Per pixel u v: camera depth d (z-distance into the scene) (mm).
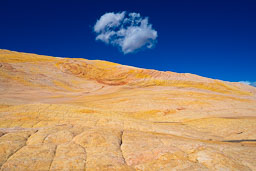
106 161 12852
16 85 58062
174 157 13844
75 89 67750
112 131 20297
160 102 46219
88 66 96750
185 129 29219
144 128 26516
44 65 85938
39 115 26828
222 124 30844
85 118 27750
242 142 21984
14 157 12570
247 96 62312
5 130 18797
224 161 13297
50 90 61188
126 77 84188
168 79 80438
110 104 44938
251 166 12844
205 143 18500
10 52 93750
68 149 14539
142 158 13680
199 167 12531
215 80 84312
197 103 45844
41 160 12367
